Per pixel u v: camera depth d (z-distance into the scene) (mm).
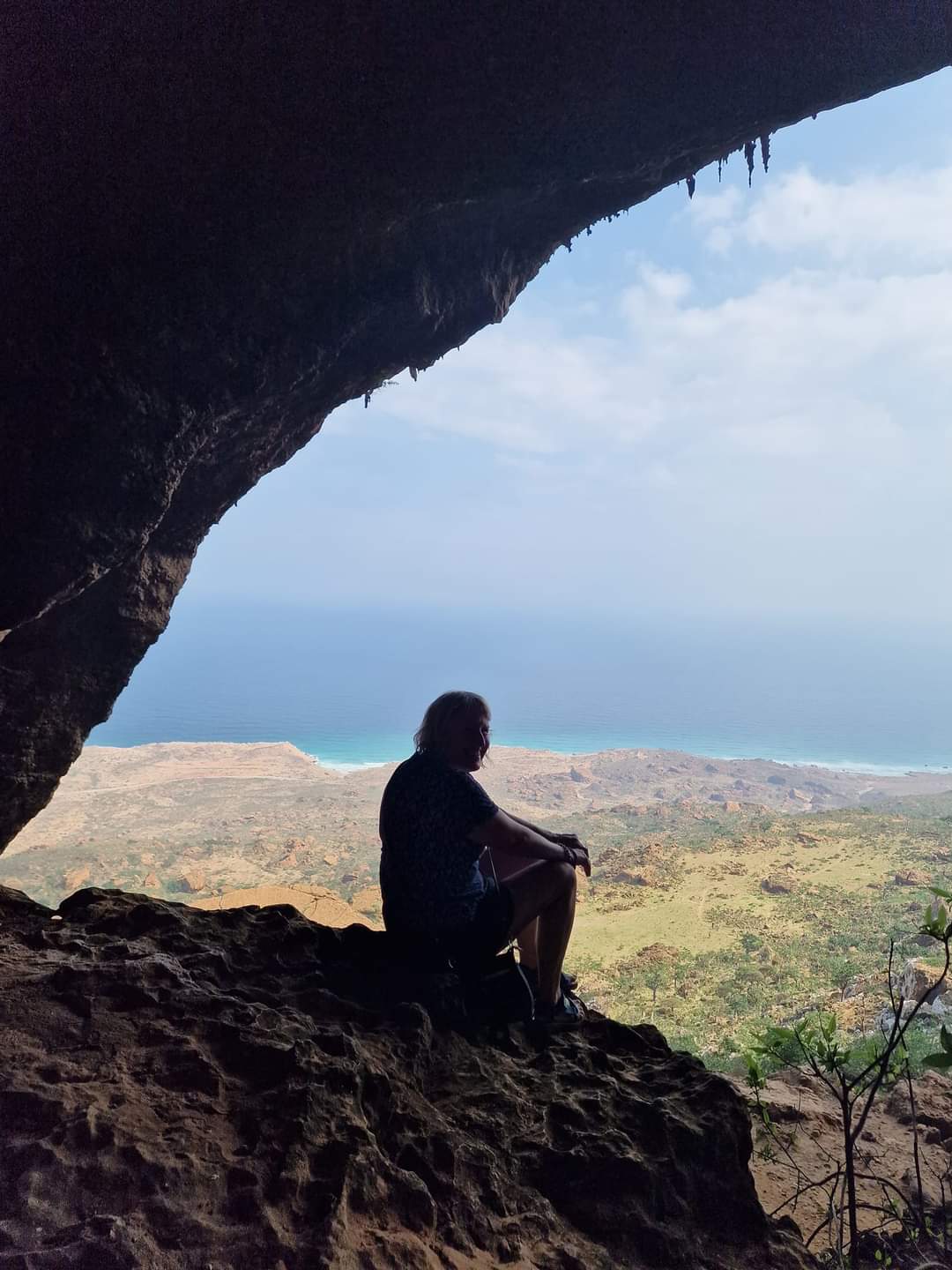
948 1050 2094
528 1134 2352
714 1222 2305
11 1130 1728
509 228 5402
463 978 3051
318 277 4742
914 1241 2623
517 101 4188
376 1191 1834
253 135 4168
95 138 4098
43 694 6414
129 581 6477
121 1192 1613
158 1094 1923
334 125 4184
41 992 2262
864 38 4133
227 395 4863
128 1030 2162
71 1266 1412
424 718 2939
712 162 5180
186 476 6172
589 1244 2066
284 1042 2193
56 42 3887
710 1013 22969
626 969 28516
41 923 2982
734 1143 2500
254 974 2748
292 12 3871
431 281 5234
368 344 5676
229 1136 1843
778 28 4094
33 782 6660
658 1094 2693
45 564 4621
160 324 4496
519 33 3990
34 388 4363
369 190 4406
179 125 4113
